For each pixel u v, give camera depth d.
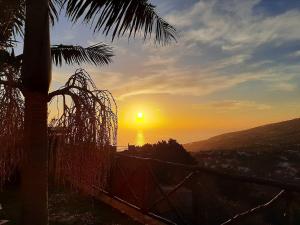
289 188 3.52
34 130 2.52
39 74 2.51
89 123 2.43
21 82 2.68
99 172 2.51
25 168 2.54
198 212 4.93
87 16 3.15
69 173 2.49
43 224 2.53
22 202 2.55
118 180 7.25
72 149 2.45
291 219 3.56
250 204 10.77
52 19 4.09
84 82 2.54
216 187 11.42
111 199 7.18
